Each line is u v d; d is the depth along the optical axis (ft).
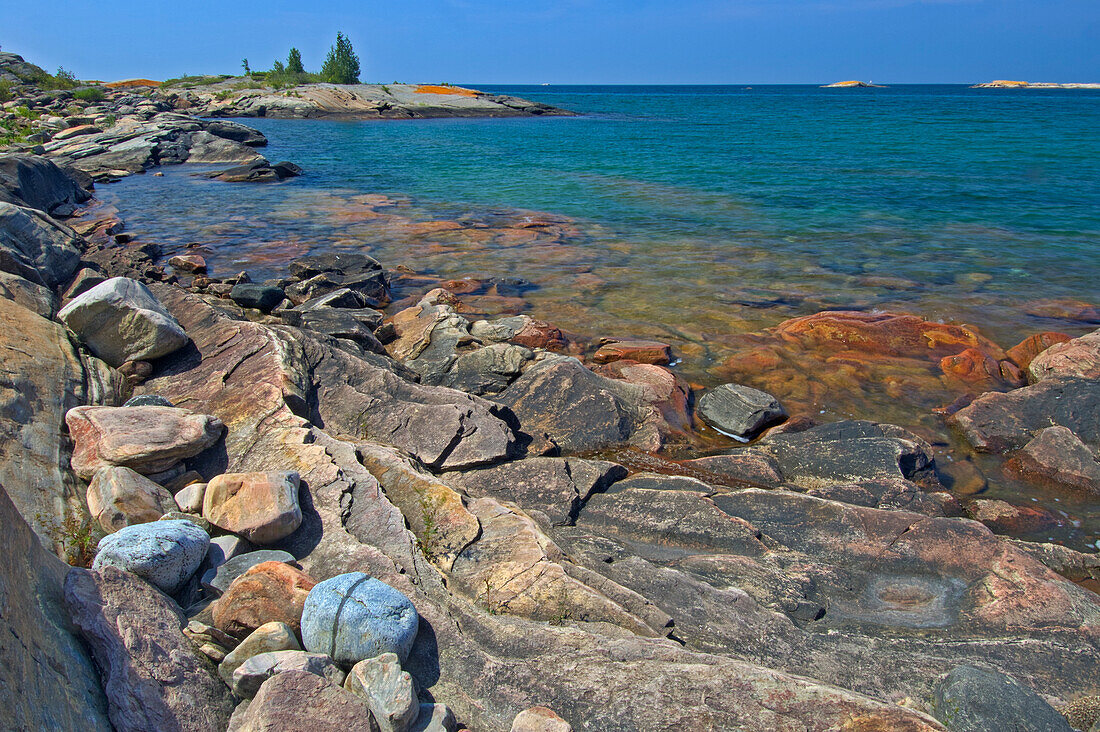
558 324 41.73
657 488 23.40
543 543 17.79
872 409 31.58
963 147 131.34
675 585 17.78
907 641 16.65
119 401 25.23
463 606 15.79
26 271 34.04
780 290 48.42
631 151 133.90
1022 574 18.62
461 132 182.39
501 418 27.66
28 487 17.65
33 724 9.53
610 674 13.60
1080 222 68.18
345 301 42.24
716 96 501.97
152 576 15.07
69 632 12.42
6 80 178.50
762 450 27.12
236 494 17.78
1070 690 15.31
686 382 33.83
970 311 44.01
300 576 15.03
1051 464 26.20
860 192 86.22
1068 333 40.27
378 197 84.94
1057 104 337.93
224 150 119.34
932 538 20.10
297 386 25.38
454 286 48.44
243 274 47.16
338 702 11.81
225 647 14.14
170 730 11.87
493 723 13.10
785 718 12.31
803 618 17.60
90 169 100.78
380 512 18.66
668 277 51.62
